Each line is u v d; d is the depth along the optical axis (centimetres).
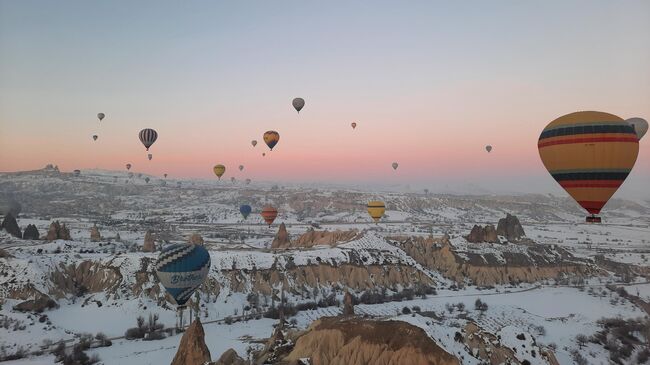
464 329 5353
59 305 8225
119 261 9406
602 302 9788
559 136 4406
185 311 8000
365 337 4494
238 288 9194
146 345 6450
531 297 10188
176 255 5256
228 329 7206
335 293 9800
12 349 6094
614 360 6456
